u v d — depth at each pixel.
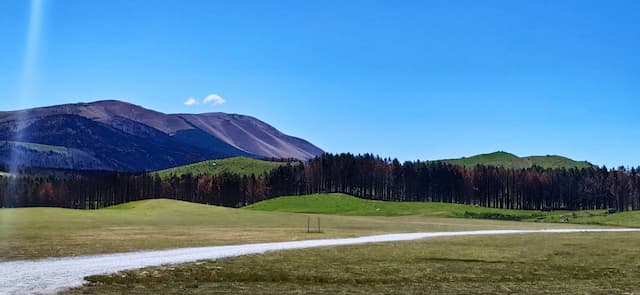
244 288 29.03
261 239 64.31
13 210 118.31
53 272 31.86
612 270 39.94
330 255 46.38
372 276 34.44
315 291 28.70
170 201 148.75
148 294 26.31
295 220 116.50
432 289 30.11
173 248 50.12
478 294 28.67
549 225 129.62
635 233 91.00
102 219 102.81
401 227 102.81
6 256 39.38
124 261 38.41
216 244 55.75
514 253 51.81
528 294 28.98
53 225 83.38
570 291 30.22
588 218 165.00
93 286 27.83
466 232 90.06
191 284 29.64
